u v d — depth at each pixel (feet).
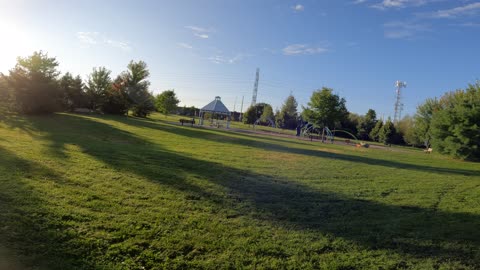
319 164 48.70
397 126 234.38
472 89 107.14
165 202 21.18
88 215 17.10
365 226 20.97
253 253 15.46
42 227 14.82
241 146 65.16
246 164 41.29
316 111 159.84
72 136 52.47
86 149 37.96
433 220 23.52
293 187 30.48
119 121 99.76
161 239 15.62
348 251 16.89
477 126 89.20
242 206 22.58
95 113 140.87
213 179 29.68
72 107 141.59
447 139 94.43
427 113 159.74
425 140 165.37
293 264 14.83
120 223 16.72
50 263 12.27
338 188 31.99
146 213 18.70
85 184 22.68
